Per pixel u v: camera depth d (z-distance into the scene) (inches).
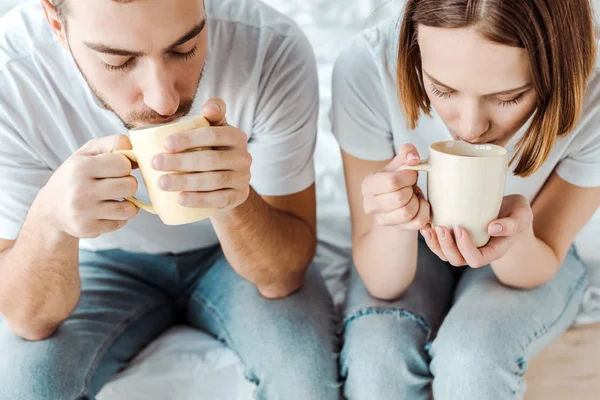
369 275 47.9
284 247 46.8
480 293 47.3
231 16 47.1
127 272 54.0
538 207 48.2
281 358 45.8
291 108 47.5
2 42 44.4
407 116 43.4
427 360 45.8
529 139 39.1
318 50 77.4
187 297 55.4
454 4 33.1
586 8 35.8
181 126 32.8
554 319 46.5
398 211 37.5
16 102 44.3
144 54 35.3
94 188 34.6
